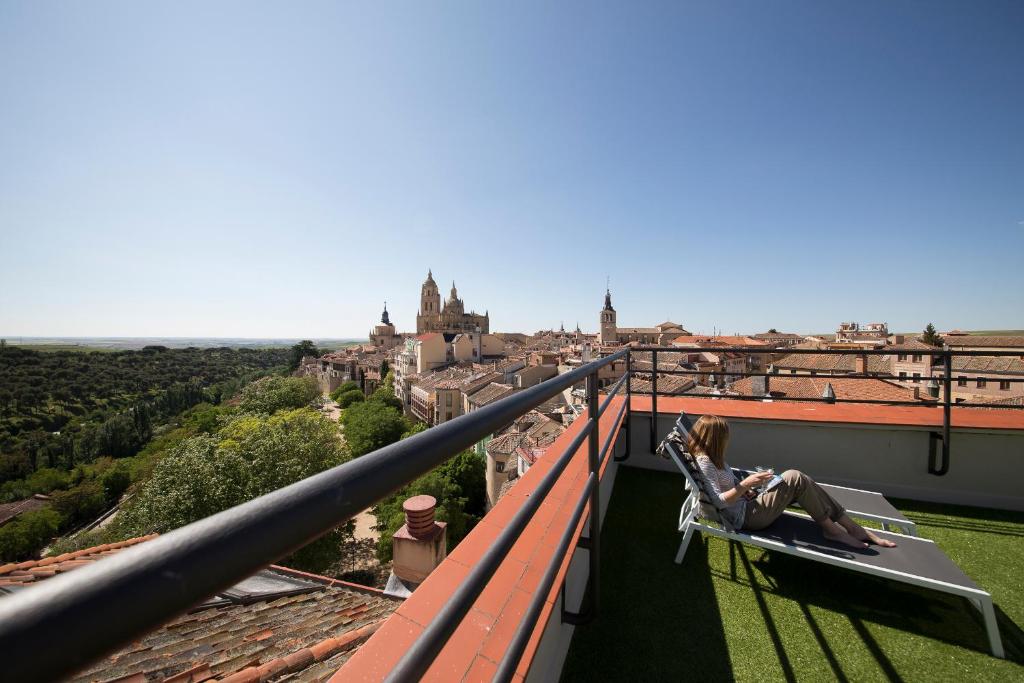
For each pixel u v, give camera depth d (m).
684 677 1.98
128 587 0.36
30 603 0.30
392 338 110.12
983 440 3.77
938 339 52.28
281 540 0.49
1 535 33.31
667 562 2.82
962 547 3.12
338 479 0.59
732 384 25.03
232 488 18.83
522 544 1.82
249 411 50.84
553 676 1.85
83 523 39.59
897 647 2.15
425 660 0.77
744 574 2.69
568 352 59.38
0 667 0.26
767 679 1.97
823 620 2.31
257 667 3.02
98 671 3.19
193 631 3.77
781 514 2.87
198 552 0.42
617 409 3.83
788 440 4.23
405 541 5.72
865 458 4.05
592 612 2.01
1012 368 29.67
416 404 53.91
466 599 0.88
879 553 2.44
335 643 3.22
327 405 71.19
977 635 2.22
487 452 24.84
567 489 2.35
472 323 101.94
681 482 4.12
